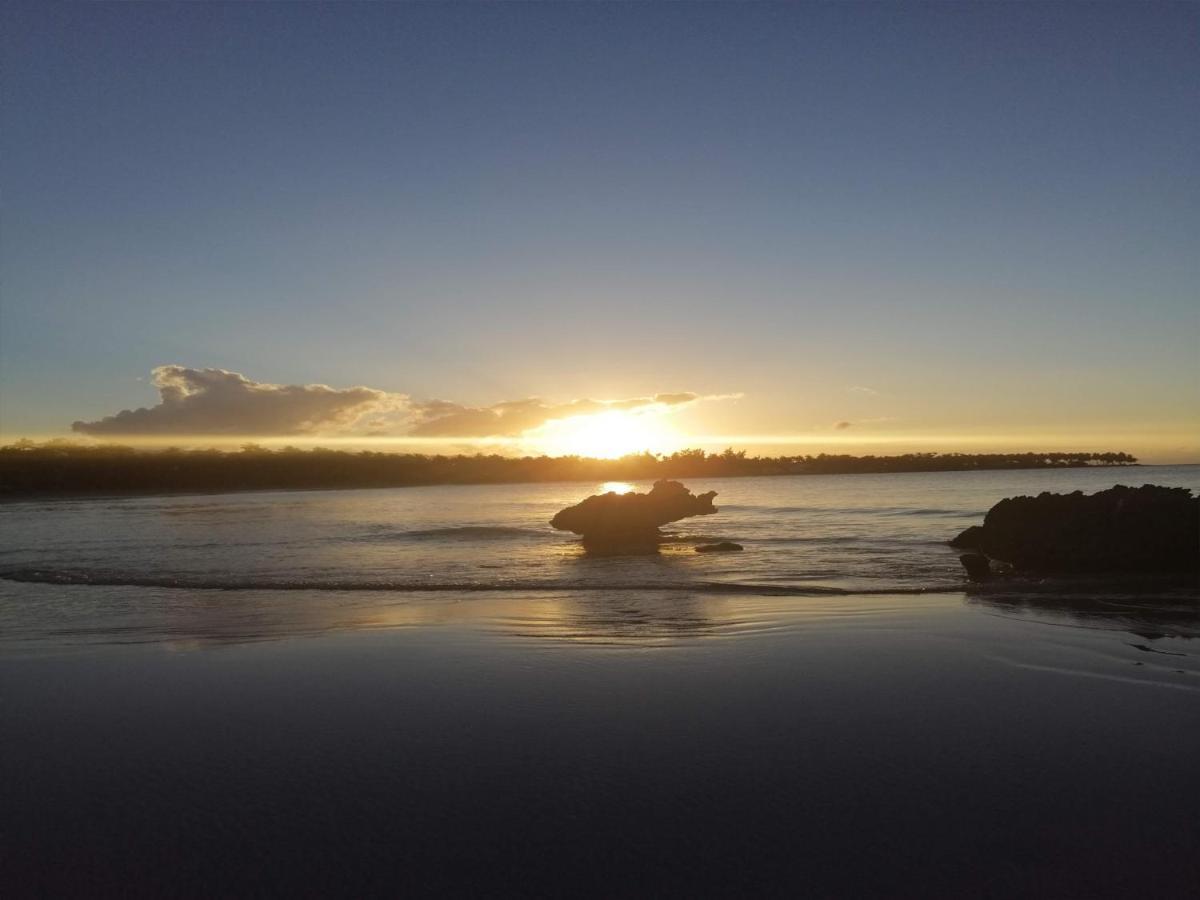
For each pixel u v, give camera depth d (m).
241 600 15.64
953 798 5.79
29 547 27.42
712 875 4.77
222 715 7.94
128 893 4.63
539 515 45.72
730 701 8.23
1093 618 12.72
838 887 4.62
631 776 6.25
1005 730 7.24
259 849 5.13
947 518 37.16
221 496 81.62
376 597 15.90
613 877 4.75
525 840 5.21
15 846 5.20
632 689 8.70
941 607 13.97
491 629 12.21
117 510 53.56
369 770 6.44
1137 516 18.53
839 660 9.94
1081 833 5.23
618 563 21.67
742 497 60.19
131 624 13.07
